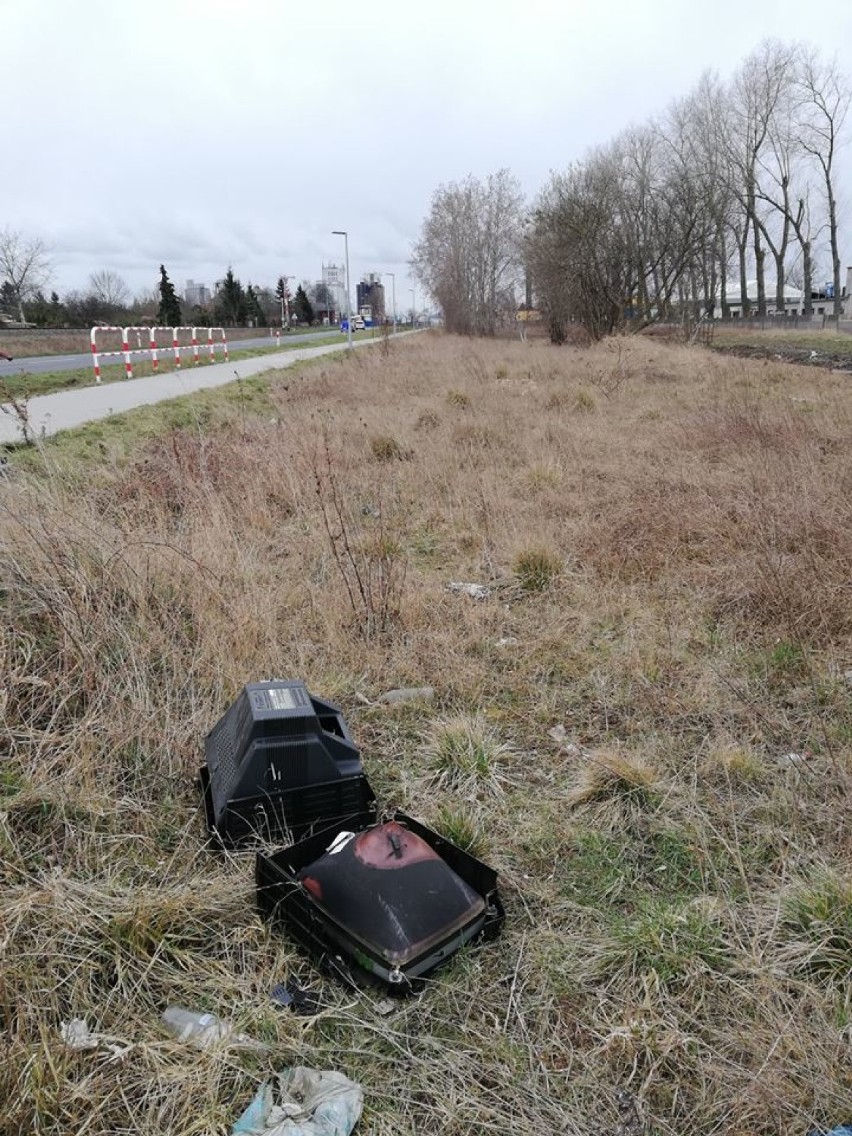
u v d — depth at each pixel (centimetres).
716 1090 189
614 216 3322
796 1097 184
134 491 570
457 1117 182
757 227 5628
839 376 1647
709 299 4050
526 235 3966
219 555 476
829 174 5241
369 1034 201
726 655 414
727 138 5197
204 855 262
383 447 863
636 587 506
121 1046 193
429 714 363
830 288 8556
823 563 485
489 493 696
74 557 391
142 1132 175
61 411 1039
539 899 251
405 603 461
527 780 318
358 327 6309
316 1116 177
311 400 1272
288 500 649
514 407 1223
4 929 213
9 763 294
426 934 212
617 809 294
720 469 768
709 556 541
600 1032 205
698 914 237
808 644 413
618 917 241
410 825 259
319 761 269
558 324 3509
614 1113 185
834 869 252
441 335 4850
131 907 229
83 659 340
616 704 375
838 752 327
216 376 1712
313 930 222
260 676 372
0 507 412
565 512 670
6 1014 196
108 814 273
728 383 1517
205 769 296
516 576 532
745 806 295
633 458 838
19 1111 172
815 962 222
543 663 414
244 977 217
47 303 6316
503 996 215
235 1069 189
